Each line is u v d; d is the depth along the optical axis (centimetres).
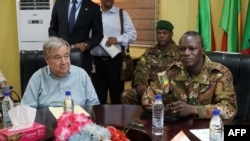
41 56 246
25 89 232
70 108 189
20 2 362
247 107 209
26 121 146
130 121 171
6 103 179
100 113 187
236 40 312
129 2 404
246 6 315
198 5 331
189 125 166
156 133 155
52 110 194
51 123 169
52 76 219
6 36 393
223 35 319
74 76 223
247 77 210
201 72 202
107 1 344
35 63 246
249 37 302
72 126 124
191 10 353
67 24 304
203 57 203
